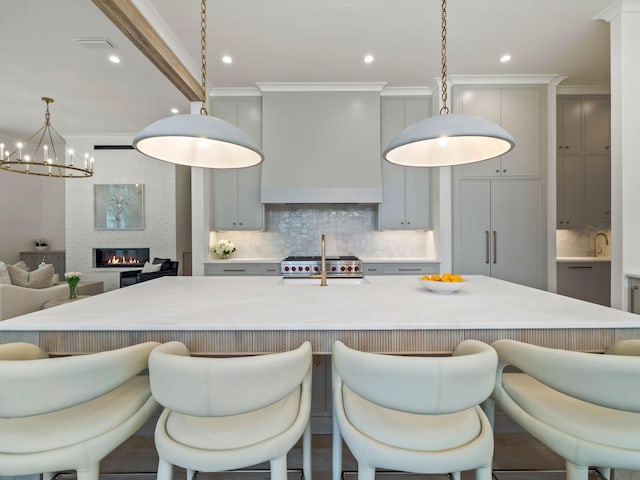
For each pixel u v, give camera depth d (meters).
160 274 4.64
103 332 1.30
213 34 2.93
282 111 3.99
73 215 5.70
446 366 0.89
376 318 1.33
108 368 0.99
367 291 1.92
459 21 2.77
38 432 1.02
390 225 4.09
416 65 3.52
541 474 1.55
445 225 3.82
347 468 1.64
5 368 0.88
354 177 3.98
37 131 5.41
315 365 1.89
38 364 0.90
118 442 1.08
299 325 1.26
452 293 1.85
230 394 0.93
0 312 3.25
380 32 2.92
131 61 3.12
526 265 3.78
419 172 4.08
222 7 2.57
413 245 4.48
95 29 2.62
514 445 1.80
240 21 2.75
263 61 3.42
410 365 0.90
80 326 1.26
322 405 1.91
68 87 3.70
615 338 1.31
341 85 3.96
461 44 3.12
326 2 2.53
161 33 2.78
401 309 1.48
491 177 3.79
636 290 2.38
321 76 3.77
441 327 1.27
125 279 4.80
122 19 2.36
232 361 0.92
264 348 1.30
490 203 3.80
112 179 5.70
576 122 4.04
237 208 4.15
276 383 0.97
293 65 3.51
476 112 3.80
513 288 2.00
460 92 3.80
